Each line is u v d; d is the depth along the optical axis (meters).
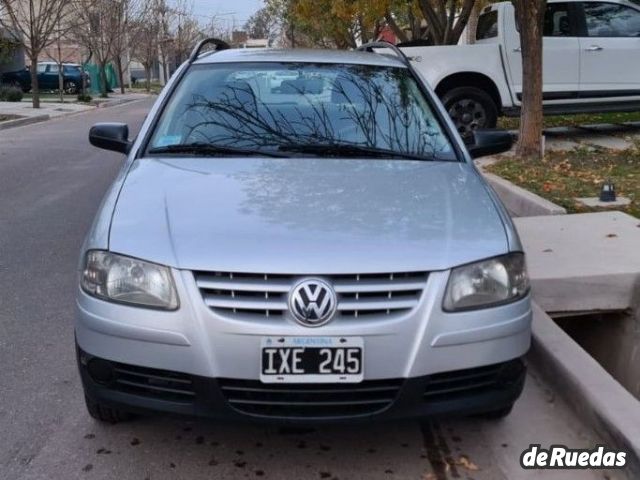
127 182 3.66
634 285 5.28
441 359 2.97
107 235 3.17
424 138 4.32
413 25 21.05
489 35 12.34
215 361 2.89
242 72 4.73
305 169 3.82
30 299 5.50
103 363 3.07
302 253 2.94
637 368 5.16
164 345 2.93
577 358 4.04
